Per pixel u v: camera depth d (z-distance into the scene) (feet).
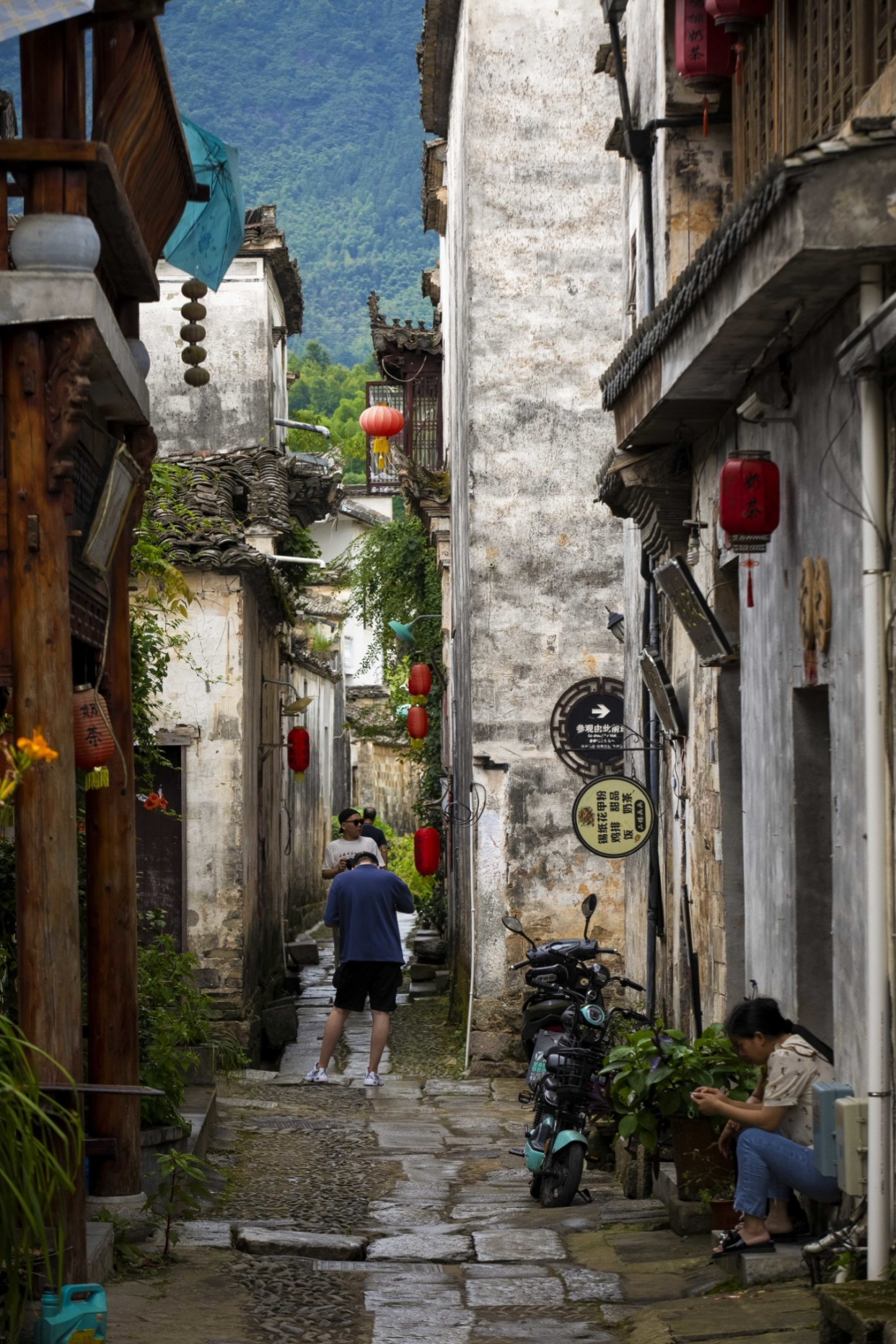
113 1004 25.25
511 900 51.98
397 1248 25.68
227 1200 29.50
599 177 53.11
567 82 53.16
